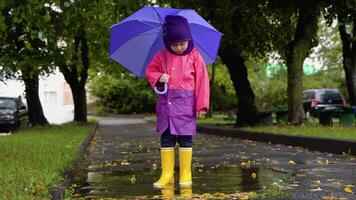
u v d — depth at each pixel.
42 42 22.22
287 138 13.99
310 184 7.07
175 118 7.16
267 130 16.20
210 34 7.43
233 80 21.30
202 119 29.23
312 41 19.97
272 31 19.77
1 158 9.75
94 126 25.56
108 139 18.67
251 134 16.38
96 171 9.29
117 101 52.03
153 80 7.19
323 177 7.74
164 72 7.20
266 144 14.57
